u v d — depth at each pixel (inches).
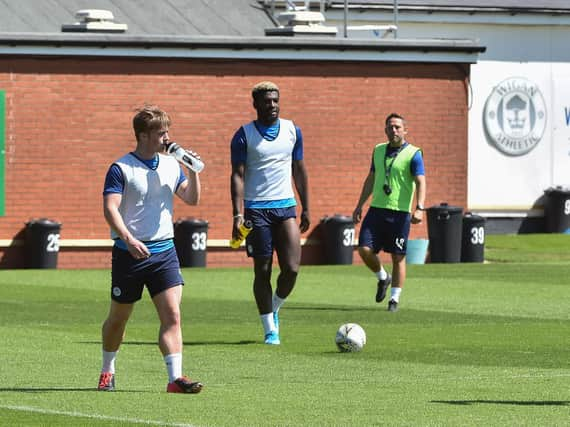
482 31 3417.8
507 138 3427.7
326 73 2694.4
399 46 2723.9
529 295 1950.1
